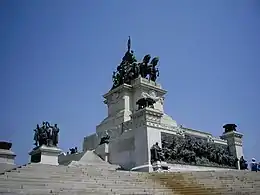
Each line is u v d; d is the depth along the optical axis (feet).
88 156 147.13
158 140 134.82
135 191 73.41
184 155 141.59
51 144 144.05
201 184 84.79
